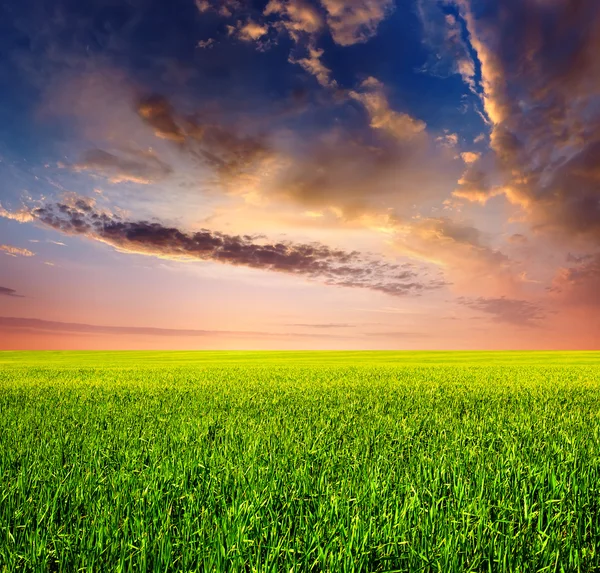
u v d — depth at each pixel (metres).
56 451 7.49
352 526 4.28
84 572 3.74
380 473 6.15
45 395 16.58
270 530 4.39
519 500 5.20
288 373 28.84
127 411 12.46
